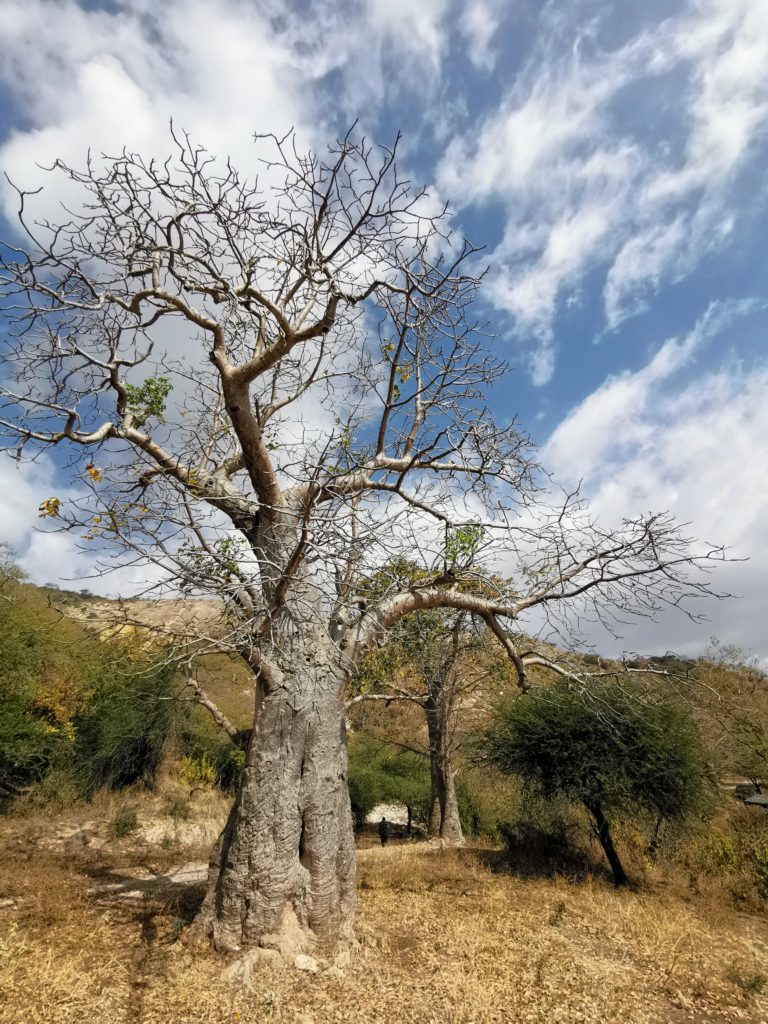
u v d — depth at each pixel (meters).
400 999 5.43
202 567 5.39
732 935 8.02
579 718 11.01
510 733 12.10
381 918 7.43
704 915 8.74
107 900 7.68
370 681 12.96
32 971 5.36
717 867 10.72
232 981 5.45
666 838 11.77
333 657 6.95
